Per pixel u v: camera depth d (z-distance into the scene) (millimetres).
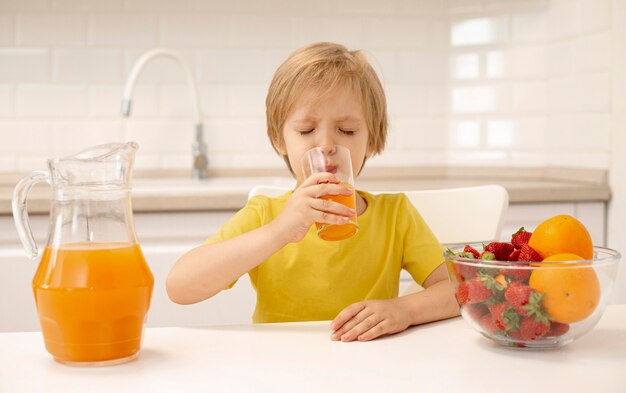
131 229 851
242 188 2115
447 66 2783
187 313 1876
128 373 789
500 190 1492
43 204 2012
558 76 2535
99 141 2635
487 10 2693
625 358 829
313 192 976
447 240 1496
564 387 737
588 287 810
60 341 807
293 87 1231
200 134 2617
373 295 1298
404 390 729
